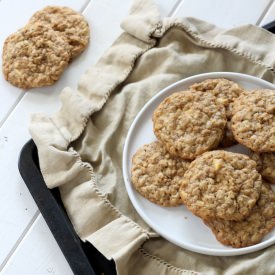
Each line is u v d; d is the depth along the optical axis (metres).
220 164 0.64
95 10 0.78
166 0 0.77
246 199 0.63
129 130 0.70
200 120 0.67
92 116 0.72
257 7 0.75
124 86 0.74
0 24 0.78
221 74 0.70
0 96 0.75
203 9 0.76
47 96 0.75
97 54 0.76
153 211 0.67
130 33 0.75
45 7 0.78
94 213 0.67
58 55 0.74
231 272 0.64
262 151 0.65
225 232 0.64
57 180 0.69
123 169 0.68
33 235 0.70
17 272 0.69
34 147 0.72
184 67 0.73
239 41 0.72
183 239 0.66
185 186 0.65
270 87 0.69
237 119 0.66
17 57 0.75
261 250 0.64
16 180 0.72
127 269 0.66
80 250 0.67
